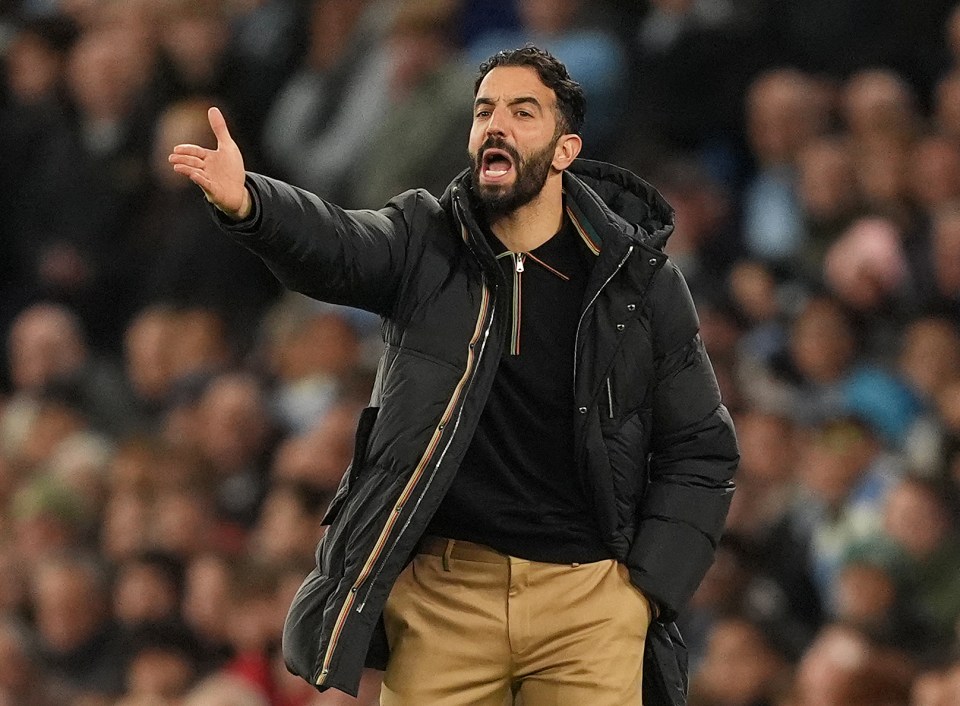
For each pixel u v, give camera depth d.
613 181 15.10
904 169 31.44
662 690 15.10
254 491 31.14
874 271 30.08
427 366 14.29
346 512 14.36
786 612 26.14
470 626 14.61
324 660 14.00
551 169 14.59
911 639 24.39
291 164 38.09
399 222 14.59
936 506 25.03
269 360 34.56
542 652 14.64
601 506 14.55
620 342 14.49
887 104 32.31
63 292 38.44
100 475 32.72
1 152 39.44
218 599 27.22
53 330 35.91
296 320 34.94
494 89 14.49
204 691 25.64
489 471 14.59
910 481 25.14
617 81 34.72
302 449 29.27
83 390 35.88
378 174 34.94
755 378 29.97
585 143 34.38
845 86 34.53
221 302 36.50
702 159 34.91
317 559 14.66
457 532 14.73
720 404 15.02
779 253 32.47
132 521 30.61
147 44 39.22
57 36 40.34
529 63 14.55
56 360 35.84
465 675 14.64
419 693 14.61
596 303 14.50
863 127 32.47
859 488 26.41
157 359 35.75
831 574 25.75
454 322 14.36
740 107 34.81
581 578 14.66
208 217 36.81
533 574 14.62
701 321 30.78
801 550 26.34
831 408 28.59
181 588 28.91
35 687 29.38
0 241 39.47
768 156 33.56
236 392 31.83
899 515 24.98
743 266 32.00
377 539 14.13
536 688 14.74
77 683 29.39
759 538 26.78
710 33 34.78
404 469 14.18
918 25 34.38
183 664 27.75
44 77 40.09
